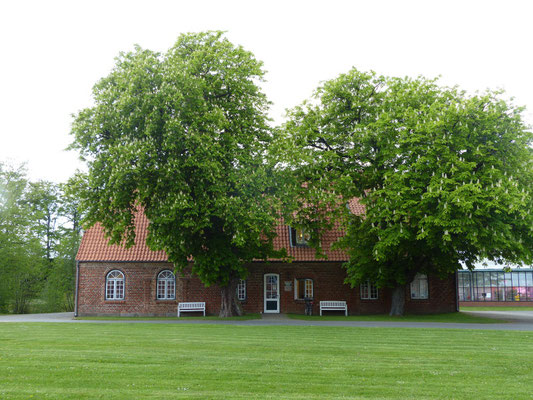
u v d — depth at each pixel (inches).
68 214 2267.5
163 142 932.0
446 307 1429.6
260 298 1385.3
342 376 433.1
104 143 1000.2
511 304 2064.5
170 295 1393.9
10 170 1867.6
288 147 1073.5
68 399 346.3
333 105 1176.2
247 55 1121.4
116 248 1414.9
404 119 1056.8
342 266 1283.2
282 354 548.4
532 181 1027.9
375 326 917.8
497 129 997.8
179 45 1125.1
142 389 377.4
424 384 407.2
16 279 1777.8
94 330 810.8
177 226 1019.9
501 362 506.6
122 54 1068.5
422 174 995.3
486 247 997.8
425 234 960.3
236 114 1103.6
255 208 967.0
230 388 384.8
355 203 1507.1
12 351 555.8
